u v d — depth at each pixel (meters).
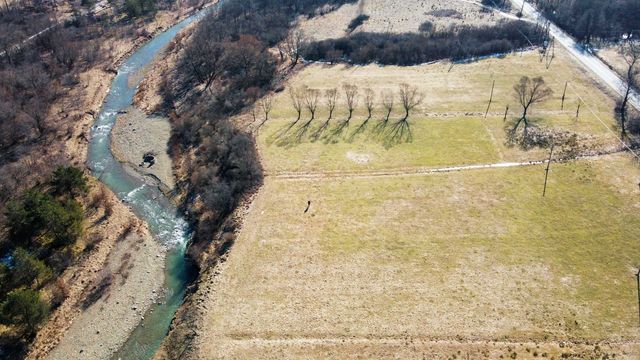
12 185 95.62
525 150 105.81
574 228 86.19
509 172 99.69
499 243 83.75
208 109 125.06
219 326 71.75
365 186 96.75
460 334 70.06
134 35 169.50
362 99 125.31
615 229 85.88
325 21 174.12
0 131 108.12
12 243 83.88
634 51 135.38
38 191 89.81
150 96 134.75
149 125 122.88
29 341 71.12
